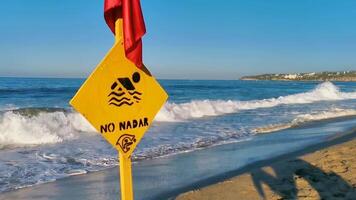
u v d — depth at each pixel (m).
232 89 57.97
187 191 6.73
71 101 2.59
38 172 8.05
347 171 7.29
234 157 9.64
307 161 8.34
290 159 8.77
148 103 2.88
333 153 8.97
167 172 8.12
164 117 18.05
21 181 7.39
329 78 152.25
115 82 2.74
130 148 2.85
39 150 10.27
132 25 2.71
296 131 14.45
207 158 9.53
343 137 12.69
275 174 7.43
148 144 11.29
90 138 12.30
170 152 10.27
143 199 6.32
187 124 16.38
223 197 6.19
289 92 51.19
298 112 22.44
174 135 13.10
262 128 15.20
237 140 12.34
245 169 8.32
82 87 2.62
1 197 6.45
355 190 6.23
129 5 2.69
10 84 53.31
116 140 2.78
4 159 9.13
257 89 60.31
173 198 6.30
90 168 8.48
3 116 12.30
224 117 19.48
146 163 8.98
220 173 8.02
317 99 34.94
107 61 2.70
